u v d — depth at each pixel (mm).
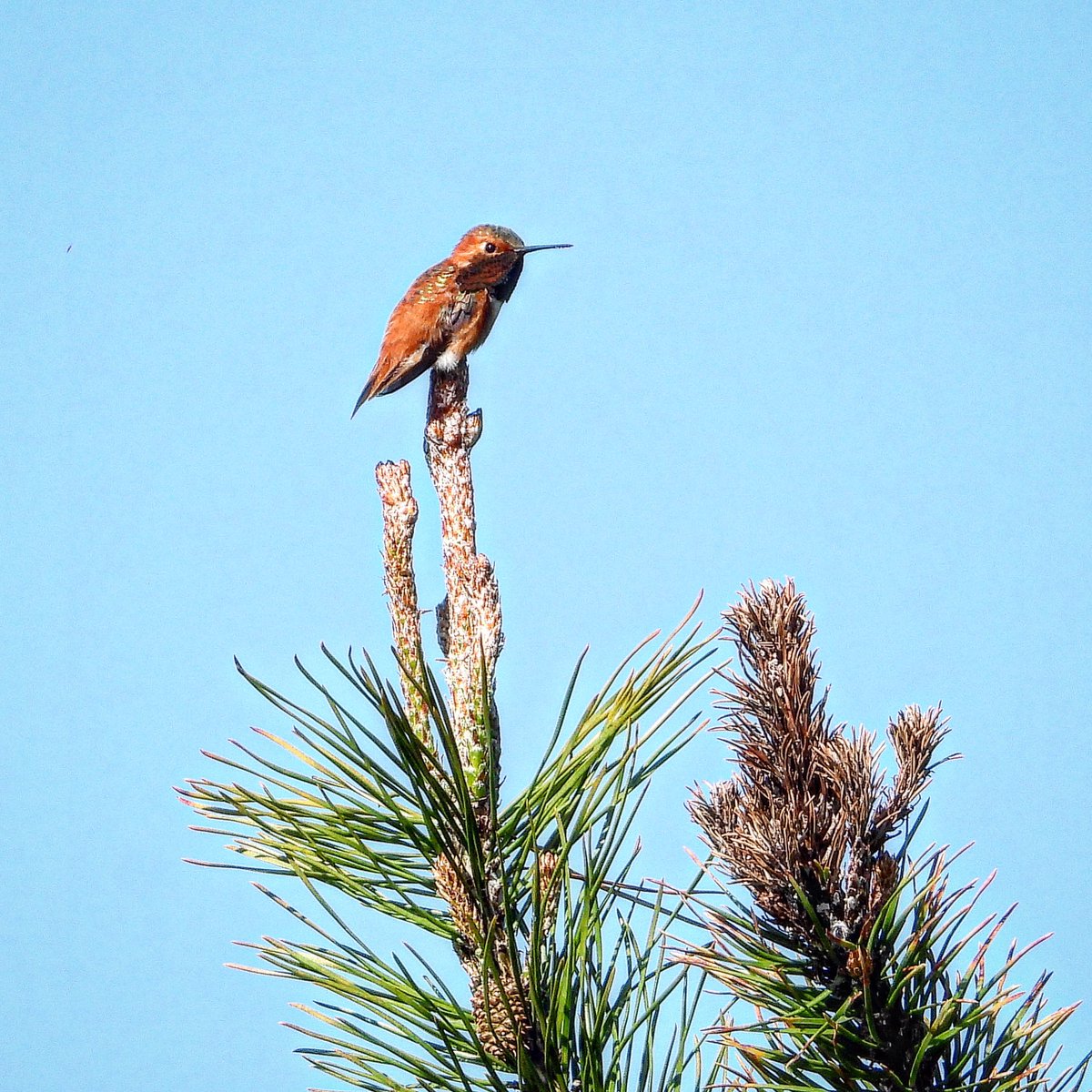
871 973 5809
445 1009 6469
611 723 6449
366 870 6574
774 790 6145
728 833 6023
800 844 5891
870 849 5930
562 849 6324
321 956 6410
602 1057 6234
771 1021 5867
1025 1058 5723
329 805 6395
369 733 6355
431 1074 6176
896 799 5941
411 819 6703
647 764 6457
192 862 6367
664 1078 6145
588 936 6258
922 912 5871
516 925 6422
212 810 6461
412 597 7035
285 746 6488
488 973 6078
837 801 6008
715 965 6023
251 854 6426
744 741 6129
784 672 6113
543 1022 6094
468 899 6355
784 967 6020
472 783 6535
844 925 5832
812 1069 5910
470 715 6672
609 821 6402
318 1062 6207
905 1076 5887
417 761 6047
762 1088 5824
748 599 6293
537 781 6512
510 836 6516
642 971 6320
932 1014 5855
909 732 6008
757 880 5969
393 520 7047
